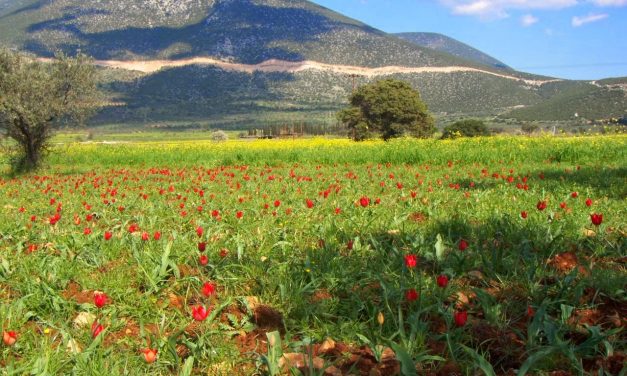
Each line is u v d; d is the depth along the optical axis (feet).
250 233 20.44
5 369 9.60
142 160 83.20
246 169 60.23
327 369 9.51
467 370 9.03
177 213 26.89
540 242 16.61
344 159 67.72
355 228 20.75
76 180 51.42
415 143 81.76
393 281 13.52
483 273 14.79
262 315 12.34
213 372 9.99
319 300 12.84
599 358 9.49
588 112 579.07
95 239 19.45
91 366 9.61
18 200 35.81
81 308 13.09
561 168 46.73
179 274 14.64
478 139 85.51
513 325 11.26
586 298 12.47
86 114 69.51
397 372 9.19
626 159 52.16
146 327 12.21
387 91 231.50
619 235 18.24
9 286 15.11
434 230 19.69
